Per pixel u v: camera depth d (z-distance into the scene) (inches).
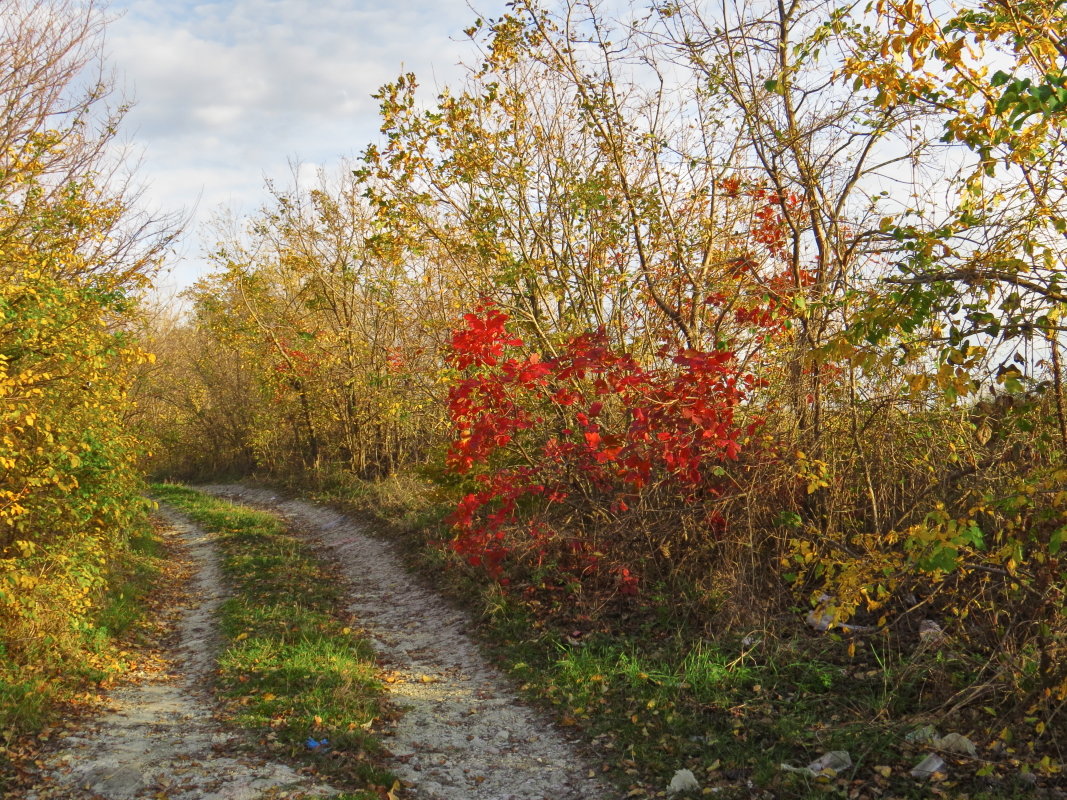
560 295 455.5
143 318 471.2
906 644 256.8
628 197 398.6
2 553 314.7
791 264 357.4
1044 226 209.9
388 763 227.0
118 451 393.7
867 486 290.2
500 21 411.5
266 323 1026.7
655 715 243.0
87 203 387.2
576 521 395.5
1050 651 198.7
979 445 261.0
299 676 292.2
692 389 303.3
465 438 367.9
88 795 201.5
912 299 182.9
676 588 332.8
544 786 213.9
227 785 205.5
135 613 390.6
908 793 182.2
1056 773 181.8
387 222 452.4
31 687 262.5
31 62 345.7
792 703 237.3
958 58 204.1
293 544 592.4
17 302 319.3
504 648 328.2
